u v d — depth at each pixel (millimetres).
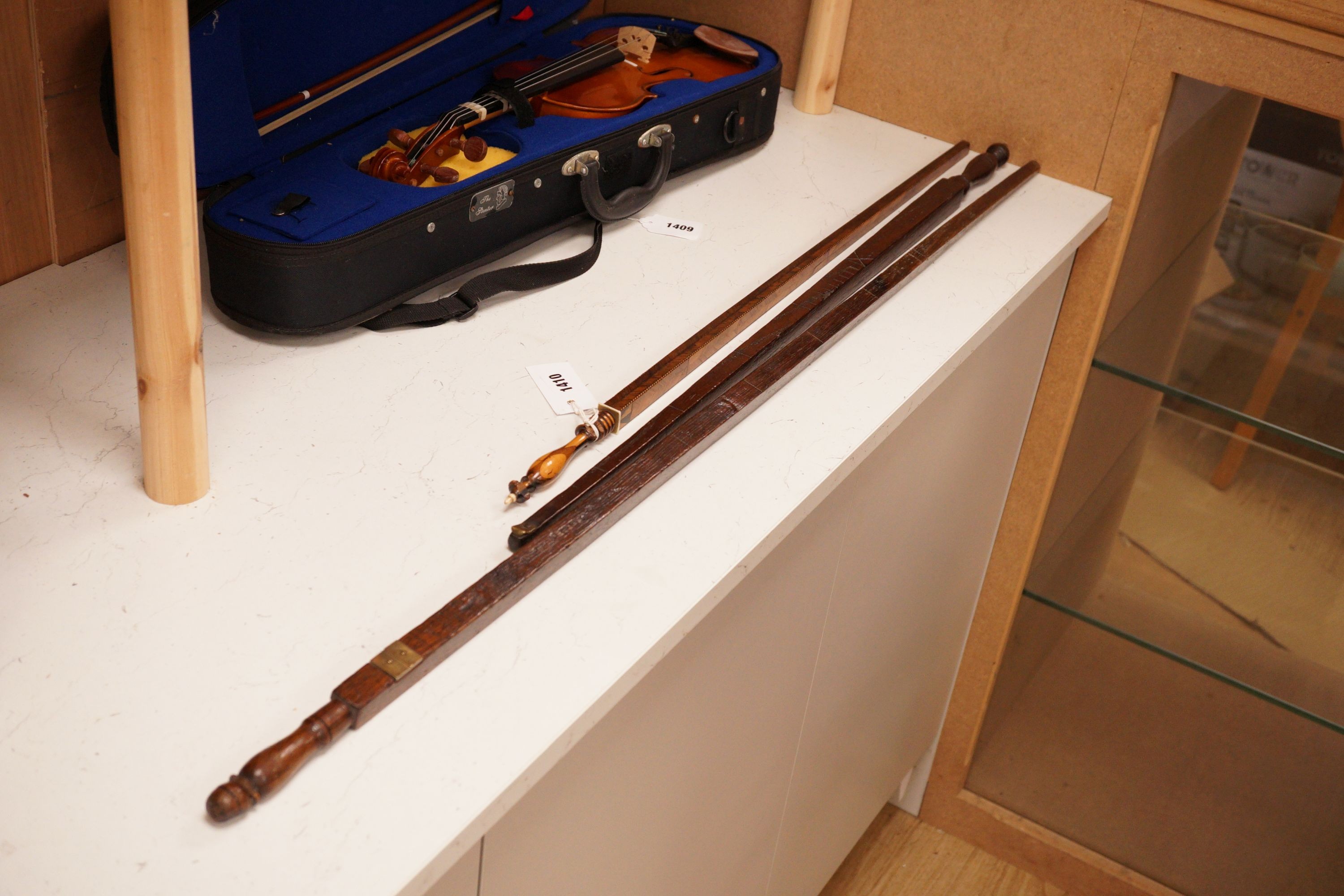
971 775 1756
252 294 935
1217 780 1610
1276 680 1441
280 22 1013
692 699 886
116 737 648
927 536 1289
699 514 837
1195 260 1392
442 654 700
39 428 847
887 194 1235
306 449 860
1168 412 1455
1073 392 1427
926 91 1399
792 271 1087
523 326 1023
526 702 688
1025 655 1647
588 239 1166
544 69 1168
